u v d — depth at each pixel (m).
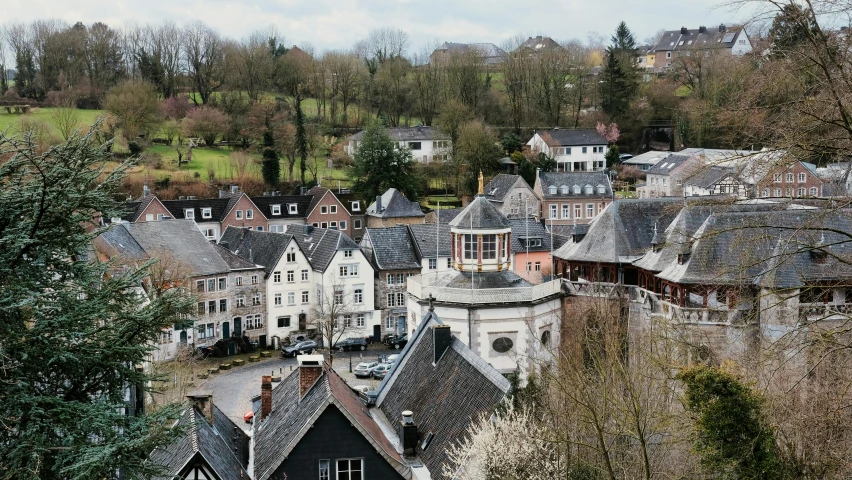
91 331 25.98
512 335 63.91
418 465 40.88
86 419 24.53
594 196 155.62
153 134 183.00
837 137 25.86
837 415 30.78
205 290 104.12
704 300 58.75
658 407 38.84
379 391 49.91
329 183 170.88
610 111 198.12
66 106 187.12
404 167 158.88
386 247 114.00
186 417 30.88
